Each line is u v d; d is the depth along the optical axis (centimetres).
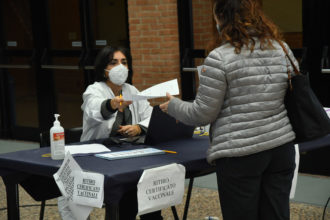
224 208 292
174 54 652
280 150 286
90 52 735
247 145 278
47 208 504
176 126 371
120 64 384
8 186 345
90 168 298
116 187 285
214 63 280
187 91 659
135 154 327
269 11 591
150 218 382
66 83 771
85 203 291
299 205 489
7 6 807
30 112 823
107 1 709
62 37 759
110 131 391
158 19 651
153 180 297
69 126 780
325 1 552
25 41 799
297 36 577
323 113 292
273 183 290
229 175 285
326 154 579
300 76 288
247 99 279
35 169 319
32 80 805
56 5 757
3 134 852
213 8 293
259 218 296
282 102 291
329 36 555
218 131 285
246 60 279
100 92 393
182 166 310
